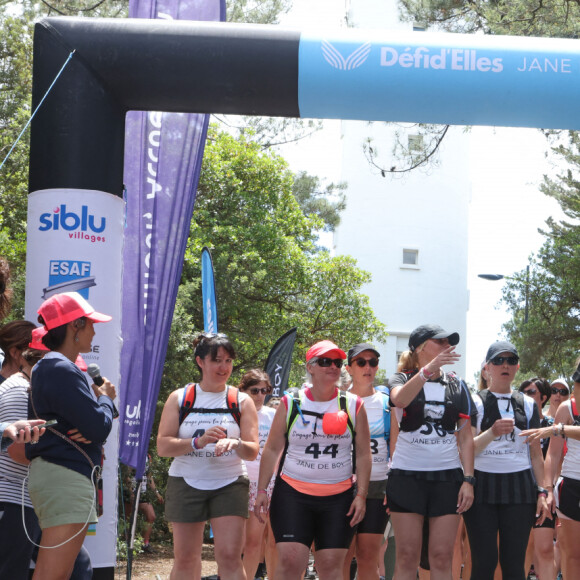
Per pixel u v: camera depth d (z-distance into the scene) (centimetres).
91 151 693
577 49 730
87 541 665
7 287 570
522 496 691
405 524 650
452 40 728
